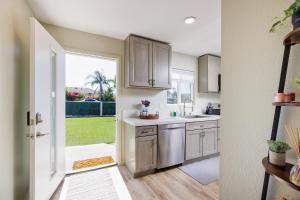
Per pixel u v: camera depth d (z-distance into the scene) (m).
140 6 1.75
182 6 1.75
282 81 0.80
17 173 1.43
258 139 0.98
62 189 1.91
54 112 1.88
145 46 2.57
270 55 0.92
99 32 2.40
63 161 2.12
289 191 0.85
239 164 1.09
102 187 1.96
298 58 0.80
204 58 3.55
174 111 3.29
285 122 0.85
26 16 1.64
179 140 2.60
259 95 0.98
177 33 2.44
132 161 2.31
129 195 1.79
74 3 1.69
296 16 0.69
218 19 2.03
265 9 0.95
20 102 1.49
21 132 1.51
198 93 3.70
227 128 1.17
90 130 6.43
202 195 1.80
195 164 2.73
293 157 0.82
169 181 2.12
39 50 1.44
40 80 1.46
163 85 2.73
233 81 1.12
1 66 1.16
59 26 2.22
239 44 1.09
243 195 1.06
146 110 2.79
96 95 10.66
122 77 2.68
